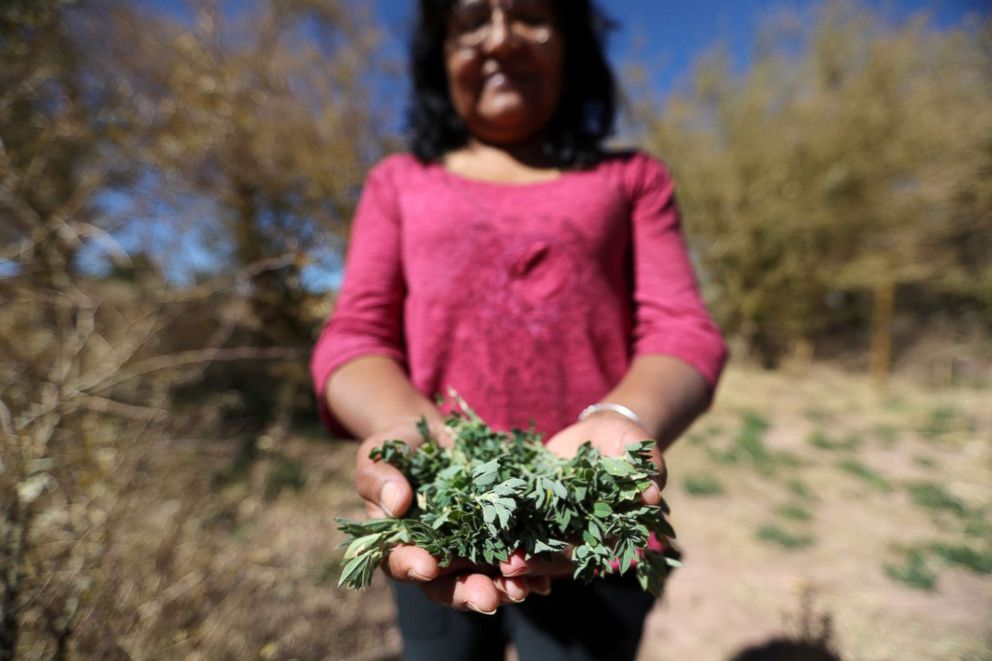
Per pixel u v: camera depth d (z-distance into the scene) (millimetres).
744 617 2670
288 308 3355
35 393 1879
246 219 4988
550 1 1094
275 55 5289
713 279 9883
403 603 1095
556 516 739
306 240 3309
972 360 9062
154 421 2154
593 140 1172
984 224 8914
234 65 4496
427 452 863
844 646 2469
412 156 1206
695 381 938
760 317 9531
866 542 3438
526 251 973
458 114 1224
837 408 6809
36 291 2189
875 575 3064
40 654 1375
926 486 4277
